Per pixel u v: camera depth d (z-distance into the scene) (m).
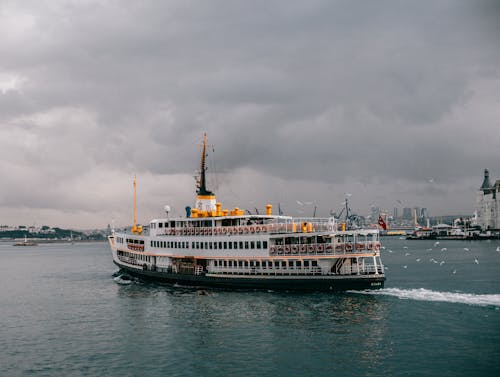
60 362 47.84
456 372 41.91
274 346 49.84
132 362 46.94
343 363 44.62
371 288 73.00
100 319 66.00
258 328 56.47
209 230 86.31
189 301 74.12
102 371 44.84
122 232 111.25
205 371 43.81
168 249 91.88
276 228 77.50
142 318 64.56
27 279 126.31
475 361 44.28
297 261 75.44
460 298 70.62
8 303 83.88
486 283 95.62
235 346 50.38
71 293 93.12
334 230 76.75
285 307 66.19
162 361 46.88
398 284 95.50
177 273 88.81
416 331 53.72
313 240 75.69
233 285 80.81
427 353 46.62
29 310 75.94
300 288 75.06
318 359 45.81
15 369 46.16
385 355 46.38
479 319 58.31
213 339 53.09
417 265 141.00
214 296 76.75
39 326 63.69
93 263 188.75
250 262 79.56
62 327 62.41
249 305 68.50
